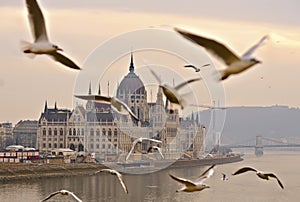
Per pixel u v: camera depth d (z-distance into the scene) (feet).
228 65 36.73
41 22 42.52
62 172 458.09
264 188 394.52
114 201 323.37
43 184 419.13
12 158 523.29
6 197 348.79
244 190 376.89
